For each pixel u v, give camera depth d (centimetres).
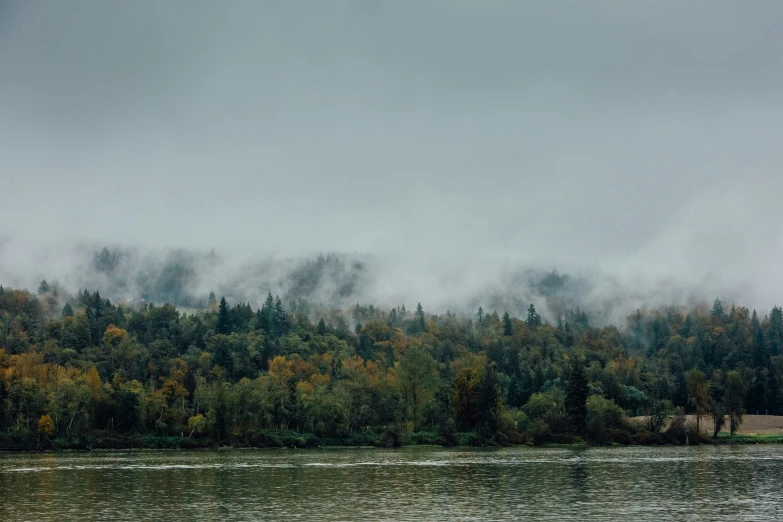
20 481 11512
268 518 8181
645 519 8050
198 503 9200
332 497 9688
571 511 8544
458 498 9569
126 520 8062
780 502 9125
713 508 8700
